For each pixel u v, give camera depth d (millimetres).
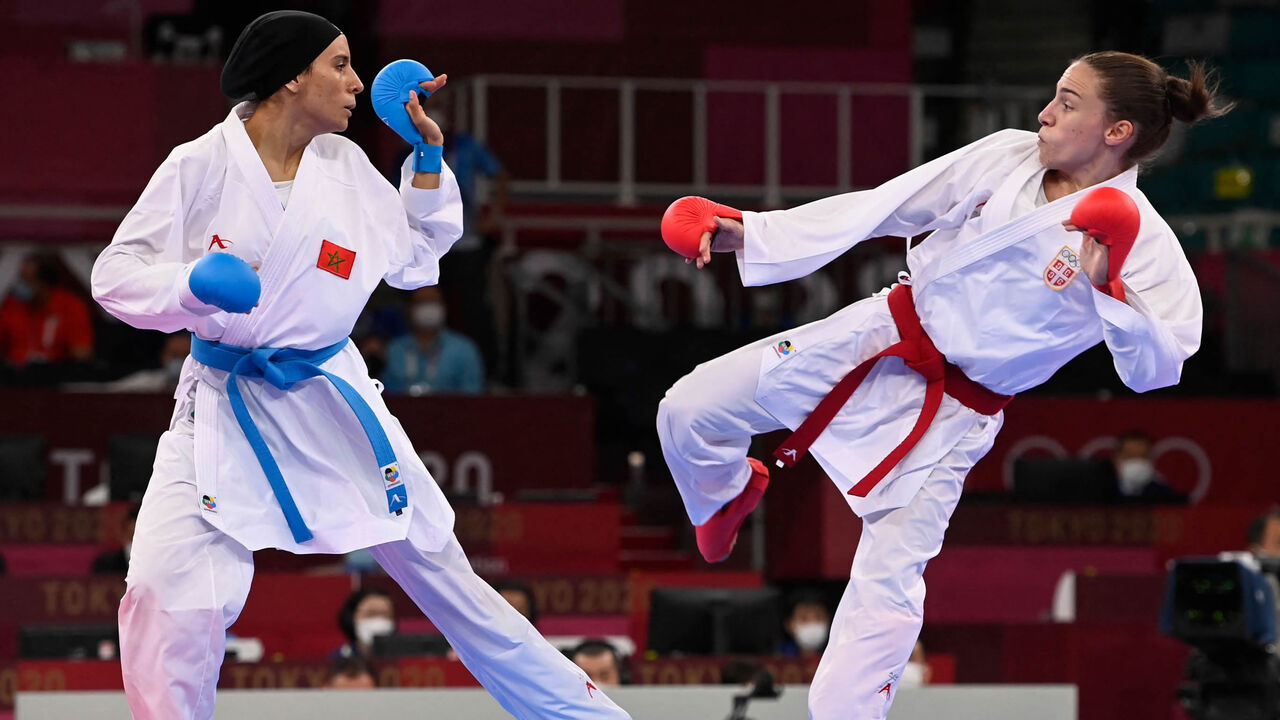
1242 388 26797
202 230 7062
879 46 34281
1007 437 22797
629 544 22969
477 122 29875
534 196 31047
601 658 12789
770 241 7609
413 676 13109
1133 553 19875
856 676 7273
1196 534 19938
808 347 7684
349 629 15250
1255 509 20016
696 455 7906
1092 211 6609
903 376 7652
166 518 6871
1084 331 7352
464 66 32406
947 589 19578
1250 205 31250
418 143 7445
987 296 7352
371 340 22984
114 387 22234
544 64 32719
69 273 27750
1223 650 11203
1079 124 7195
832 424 7734
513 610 7688
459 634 7629
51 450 20953
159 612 6766
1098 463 20719
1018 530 19750
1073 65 7336
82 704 9992
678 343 26453
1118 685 16688
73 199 27422
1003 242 7281
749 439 8000
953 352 7465
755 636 15414
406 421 21750
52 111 27234
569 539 19156
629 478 26219
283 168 7184
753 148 33438
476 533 19031
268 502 7102
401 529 7285
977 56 35188
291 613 16797
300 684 13336
